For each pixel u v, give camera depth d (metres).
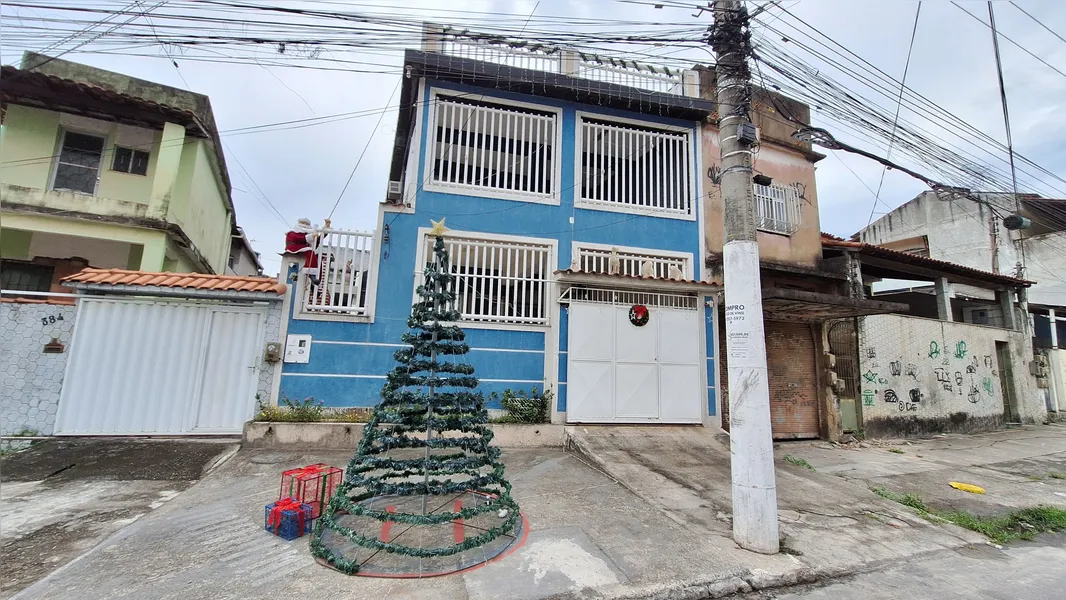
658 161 10.52
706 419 9.14
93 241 11.12
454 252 8.97
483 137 9.56
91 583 3.32
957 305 17.06
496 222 9.20
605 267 9.66
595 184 10.08
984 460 9.14
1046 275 17.69
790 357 10.77
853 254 11.48
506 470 6.59
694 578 3.75
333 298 8.14
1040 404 15.32
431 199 8.92
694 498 5.71
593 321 8.88
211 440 7.09
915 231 19.97
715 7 5.38
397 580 3.51
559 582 3.57
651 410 8.82
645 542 4.40
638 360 8.93
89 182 10.36
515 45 7.24
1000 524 5.55
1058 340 18.34
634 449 7.65
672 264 9.96
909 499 6.21
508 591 3.41
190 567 3.60
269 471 6.01
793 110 11.63
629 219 9.91
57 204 9.49
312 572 3.59
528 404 8.38
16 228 9.23
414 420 4.08
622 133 10.36
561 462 7.11
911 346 12.05
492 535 3.98
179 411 7.20
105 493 5.13
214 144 12.70
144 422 7.06
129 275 7.40
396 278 8.48
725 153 5.12
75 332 7.02
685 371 9.13
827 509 5.68
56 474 5.62
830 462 8.45
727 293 4.89
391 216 8.66
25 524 4.28
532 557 3.96
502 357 8.67
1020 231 17.88
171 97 11.95
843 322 11.08
